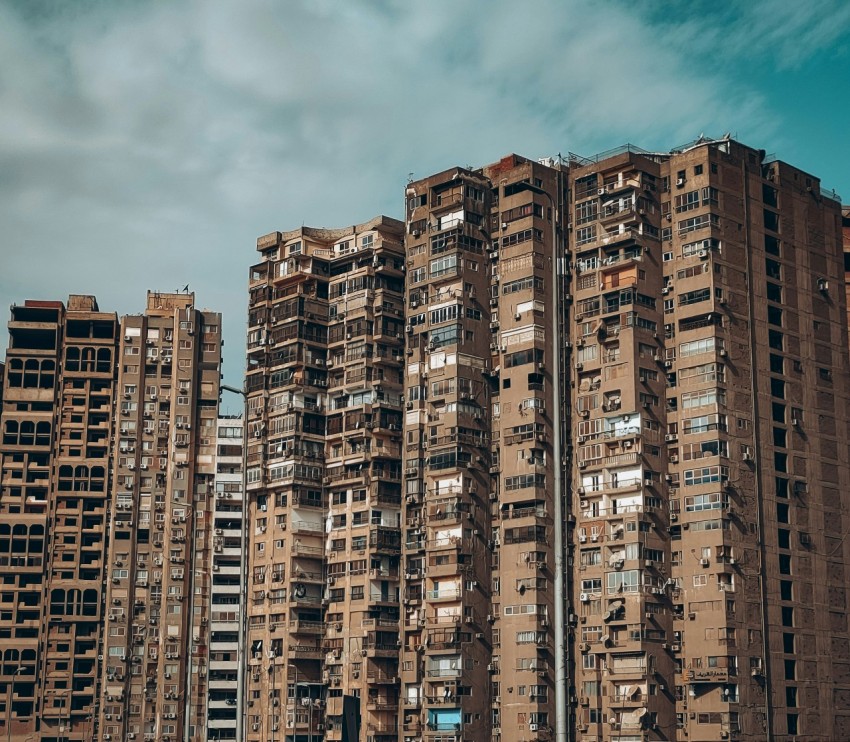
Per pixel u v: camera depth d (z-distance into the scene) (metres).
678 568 125.44
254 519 150.75
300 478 146.62
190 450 177.25
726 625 121.19
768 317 133.88
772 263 136.25
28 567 173.25
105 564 174.12
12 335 182.62
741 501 125.44
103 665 169.38
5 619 172.00
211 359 183.00
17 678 169.50
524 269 135.38
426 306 140.88
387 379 146.62
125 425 177.12
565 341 134.12
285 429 148.75
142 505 175.25
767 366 132.25
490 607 132.38
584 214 136.38
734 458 126.12
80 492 176.12
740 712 120.25
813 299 139.50
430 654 131.50
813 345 138.00
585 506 128.62
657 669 121.94
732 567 122.88
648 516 125.12
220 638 173.88
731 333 129.50
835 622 132.00
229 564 176.25
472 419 135.62
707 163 131.88
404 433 141.38
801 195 141.50
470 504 133.38
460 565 131.25
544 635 126.56
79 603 172.12
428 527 134.75
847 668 132.00
